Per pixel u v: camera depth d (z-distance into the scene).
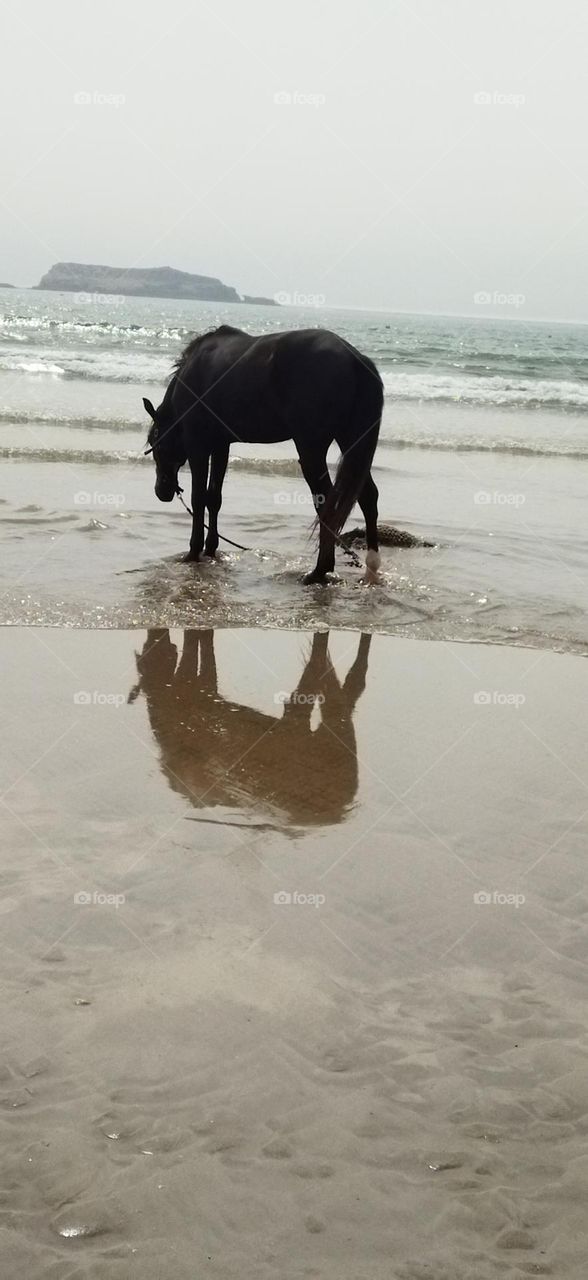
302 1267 1.92
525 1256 1.96
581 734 4.88
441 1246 1.98
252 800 4.01
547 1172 2.18
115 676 5.46
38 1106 2.30
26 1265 1.89
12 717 4.75
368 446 7.40
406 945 3.04
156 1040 2.55
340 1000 2.75
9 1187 2.07
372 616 6.82
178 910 3.16
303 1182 2.12
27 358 25.88
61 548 8.20
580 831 3.85
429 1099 2.39
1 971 2.80
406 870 3.50
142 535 8.88
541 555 8.66
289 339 7.41
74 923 3.05
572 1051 2.58
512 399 23.70
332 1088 2.41
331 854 3.59
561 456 15.43
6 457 12.37
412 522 9.85
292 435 7.70
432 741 4.73
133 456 12.66
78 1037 2.54
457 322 144.38
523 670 5.87
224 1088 2.39
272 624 6.60
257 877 3.40
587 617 6.88
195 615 6.66
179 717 4.91
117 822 3.74
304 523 9.72
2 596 6.76
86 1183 2.09
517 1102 2.39
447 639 6.43
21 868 3.36
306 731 4.81
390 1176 2.15
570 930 3.16
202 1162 2.16
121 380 22.00
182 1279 1.88
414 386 26.12
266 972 2.86
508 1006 2.77
